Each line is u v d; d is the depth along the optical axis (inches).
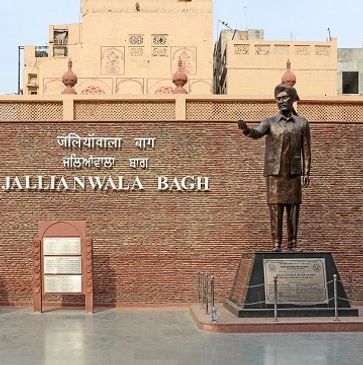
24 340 518.9
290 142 623.8
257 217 758.5
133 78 1311.5
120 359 436.8
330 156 768.9
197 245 756.0
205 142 764.6
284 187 627.2
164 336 535.5
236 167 762.8
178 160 762.8
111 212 757.9
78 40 1640.0
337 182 767.7
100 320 642.8
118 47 1316.4
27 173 759.1
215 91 1733.5
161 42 1321.4
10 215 756.6
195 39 1323.8
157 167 761.6
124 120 764.0
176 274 754.2
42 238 693.3
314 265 608.7
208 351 464.4
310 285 604.1
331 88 1369.3
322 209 764.0
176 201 760.3
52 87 1419.8
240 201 759.7
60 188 757.9
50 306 748.0
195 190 760.3
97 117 768.9
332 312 596.7
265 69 1363.2
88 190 759.1
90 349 476.1
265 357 440.8
